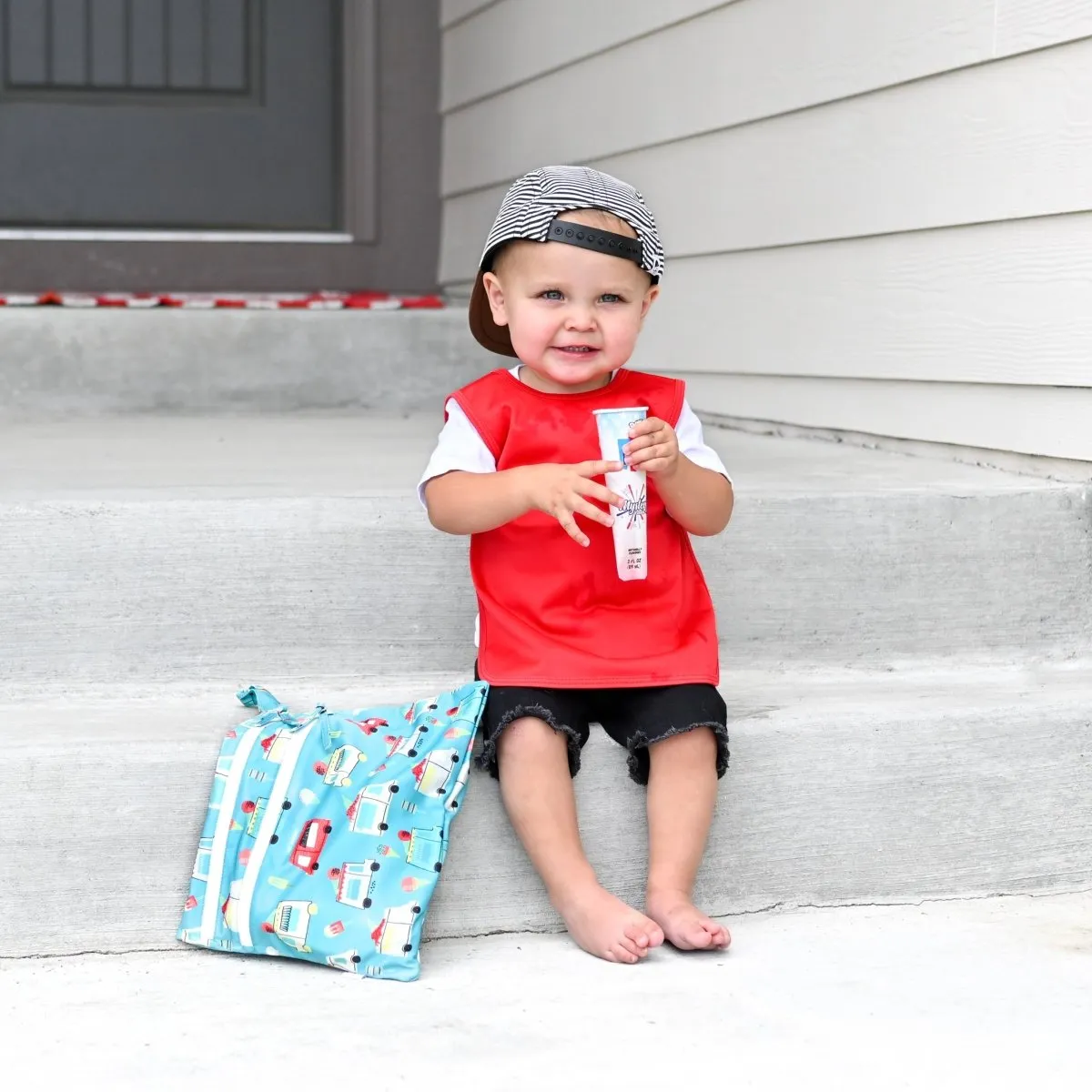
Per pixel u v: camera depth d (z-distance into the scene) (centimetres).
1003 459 283
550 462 206
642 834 208
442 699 202
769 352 353
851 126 317
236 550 229
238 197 540
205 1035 167
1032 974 188
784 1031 169
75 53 524
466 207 526
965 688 239
